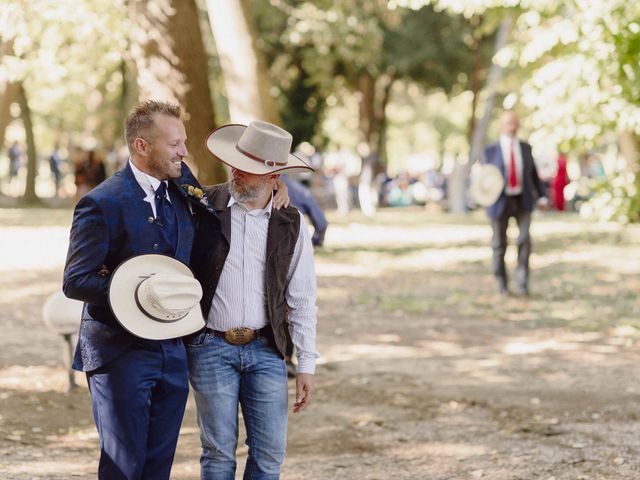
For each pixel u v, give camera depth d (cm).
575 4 1340
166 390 491
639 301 1543
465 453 751
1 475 674
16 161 4734
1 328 1260
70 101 4050
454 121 6875
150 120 482
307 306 526
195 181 509
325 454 753
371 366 1075
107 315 480
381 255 2144
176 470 712
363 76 4278
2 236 2373
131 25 1367
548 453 745
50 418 849
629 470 700
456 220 3212
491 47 4234
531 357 1127
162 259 481
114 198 477
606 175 1384
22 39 1324
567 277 1822
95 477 691
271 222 513
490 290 1664
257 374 517
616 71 1302
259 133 503
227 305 510
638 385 976
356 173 4188
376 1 3534
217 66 3516
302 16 3447
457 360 1109
